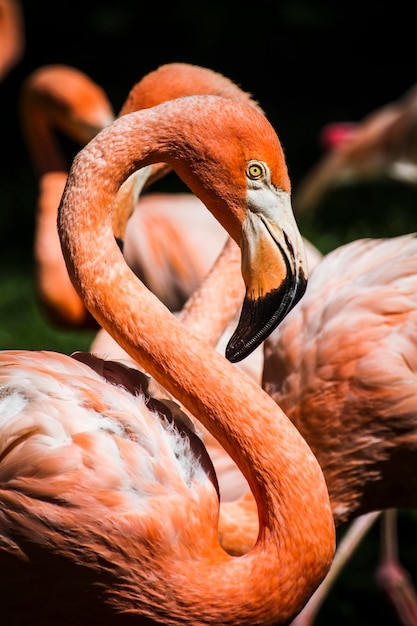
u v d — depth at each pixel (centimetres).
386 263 539
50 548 403
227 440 420
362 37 1962
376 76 1942
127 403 421
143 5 1927
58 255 889
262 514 417
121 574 407
